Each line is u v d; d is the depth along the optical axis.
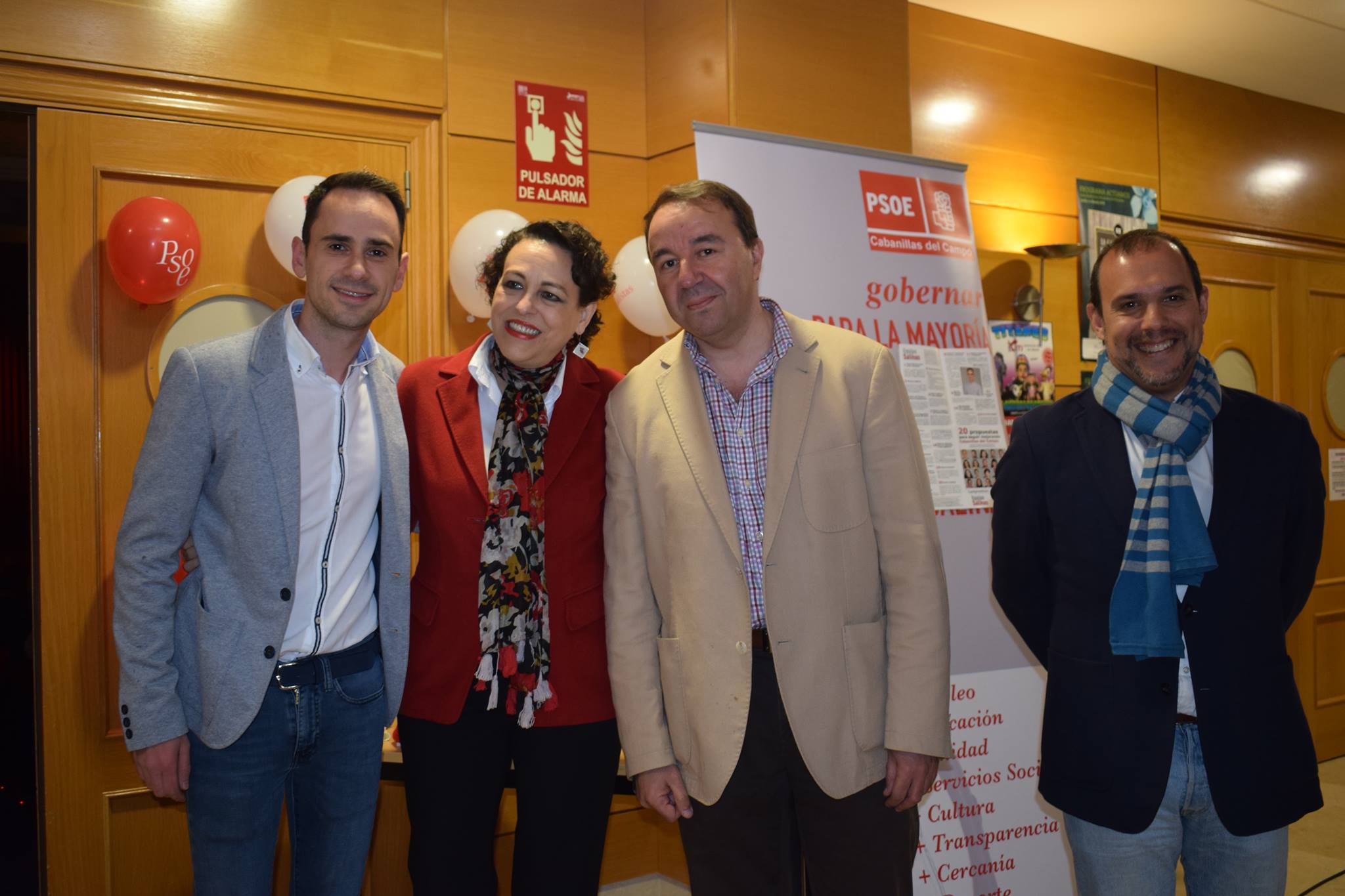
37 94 2.43
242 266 2.66
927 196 2.70
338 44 2.75
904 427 1.60
